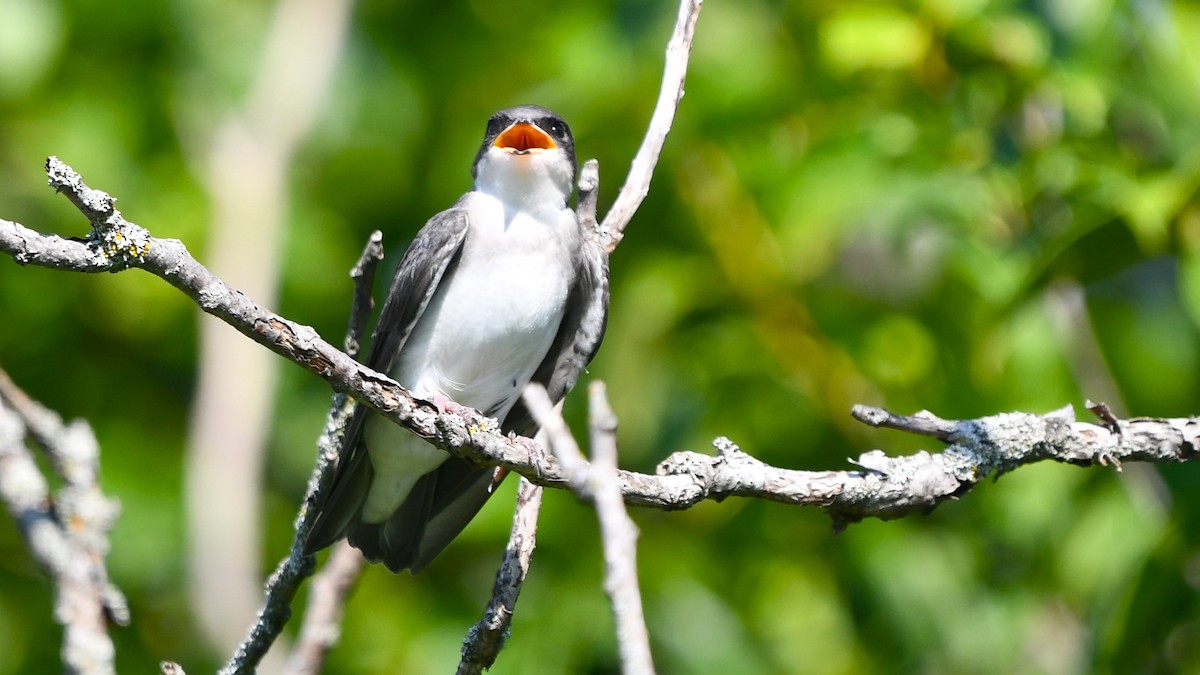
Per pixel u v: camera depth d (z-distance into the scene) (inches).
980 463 254.7
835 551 427.8
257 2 490.6
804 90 422.9
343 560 307.4
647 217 434.9
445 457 308.2
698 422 424.2
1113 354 419.5
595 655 417.4
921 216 393.4
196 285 204.1
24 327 468.4
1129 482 381.7
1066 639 403.2
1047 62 387.9
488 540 429.4
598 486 156.3
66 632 210.7
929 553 417.7
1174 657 373.1
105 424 464.4
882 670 419.5
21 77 447.8
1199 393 411.8
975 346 406.0
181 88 478.6
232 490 425.4
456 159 468.4
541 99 445.1
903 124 407.5
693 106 424.5
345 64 490.3
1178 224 365.7
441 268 312.0
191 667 428.5
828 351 420.5
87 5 466.6
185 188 470.9
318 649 301.0
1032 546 402.9
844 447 415.5
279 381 474.6
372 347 322.7
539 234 314.0
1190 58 388.8
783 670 422.3
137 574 440.8
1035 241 388.2
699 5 279.3
